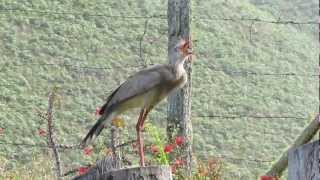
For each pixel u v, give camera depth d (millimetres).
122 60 45500
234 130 39219
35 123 33125
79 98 38906
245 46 52844
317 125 12633
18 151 27906
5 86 39062
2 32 46344
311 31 62344
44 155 16594
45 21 48938
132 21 51500
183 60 9859
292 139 40281
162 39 48844
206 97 42781
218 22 55406
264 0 67250
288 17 64438
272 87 47688
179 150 13617
